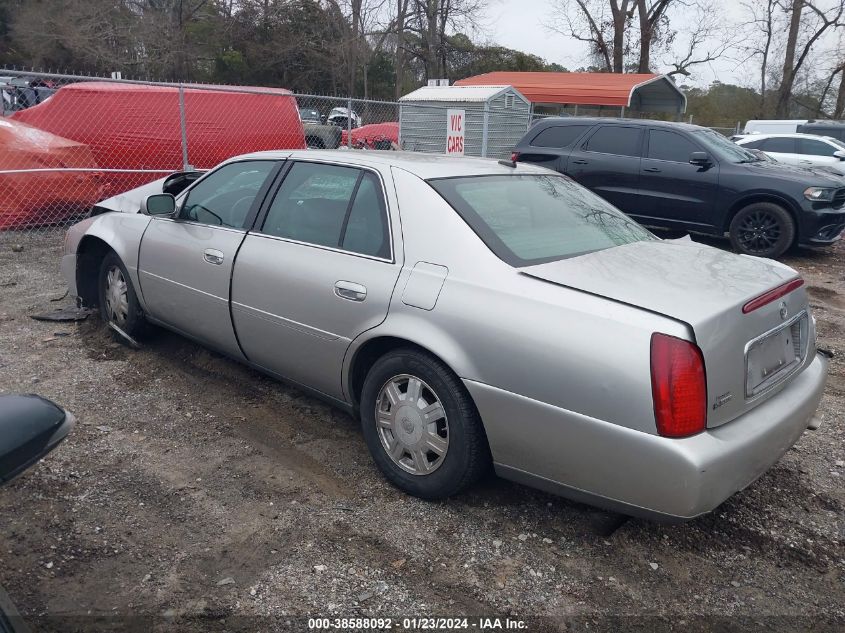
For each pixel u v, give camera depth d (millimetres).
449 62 38812
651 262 3305
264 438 3992
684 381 2615
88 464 3639
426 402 3289
